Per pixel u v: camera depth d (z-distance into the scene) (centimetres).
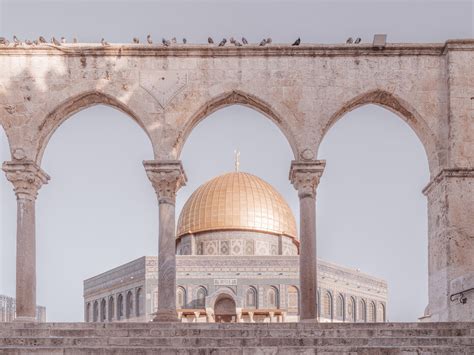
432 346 2281
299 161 3494
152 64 3594
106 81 3581
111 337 2483
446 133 3538
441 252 3472
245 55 3584
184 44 3584
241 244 8031
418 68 3578
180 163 3506
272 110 3559
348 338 2403
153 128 3550
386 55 3584
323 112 3544
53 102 3566
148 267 7700
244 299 7569
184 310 7275
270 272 7619
